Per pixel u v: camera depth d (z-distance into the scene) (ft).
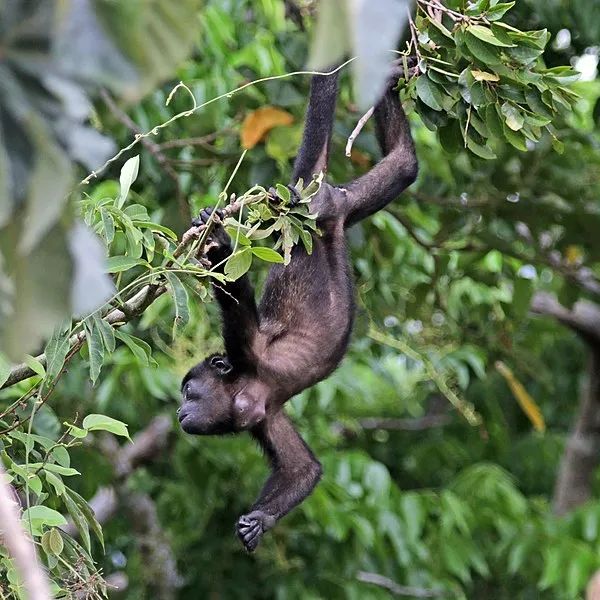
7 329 9.30
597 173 43.96
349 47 9.12
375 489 43.27
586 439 57.88
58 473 21.44
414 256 45.32
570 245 41.39
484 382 57.52
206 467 44.24
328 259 28.37
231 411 28.32
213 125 37.65
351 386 41.09
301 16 36.24
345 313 28.66
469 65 22.95
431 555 48.26
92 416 21.67
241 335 28.02
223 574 46.96
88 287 9.41
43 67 9.10
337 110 35.29
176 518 48.14
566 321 53.93
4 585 19.58
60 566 21.43
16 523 10.84
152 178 38.11
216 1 38.96
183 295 20.93
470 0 24.22
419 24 23.21
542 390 60.80
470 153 25.85
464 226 41.45
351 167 35.47
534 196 40.75
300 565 46.14
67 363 22.97
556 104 23.86
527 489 64.54
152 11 9.29
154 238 23.80
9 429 22.16
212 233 22.54
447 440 61.72
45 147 9.11
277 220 22.08
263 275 37.78
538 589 57.26
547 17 37.40
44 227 9.01
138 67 9.25
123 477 44.57
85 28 9.10
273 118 34.65
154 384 38.68
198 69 38.55
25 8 9.03
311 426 46.14
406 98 24.75
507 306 43.88
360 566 47.78
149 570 45.73
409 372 55.77
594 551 47.96
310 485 29.71
